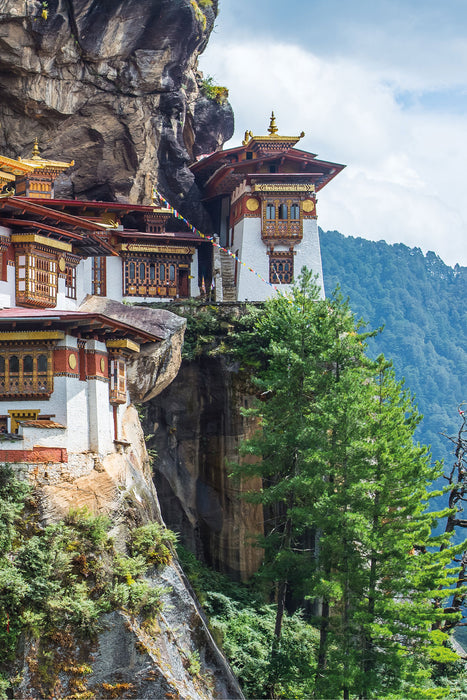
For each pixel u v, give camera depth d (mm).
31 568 29234
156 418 49906
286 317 45906
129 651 30125
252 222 62094
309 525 42031
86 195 60938
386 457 38719
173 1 55500
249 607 44406
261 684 38719
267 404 44000
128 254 59031
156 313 43531
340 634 37406
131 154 59719
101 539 31141
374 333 44281
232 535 48531
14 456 31094
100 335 36031
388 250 160750
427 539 39875
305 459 40594
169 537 34938
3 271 39594
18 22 50562
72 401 33500
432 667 46844
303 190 62125
